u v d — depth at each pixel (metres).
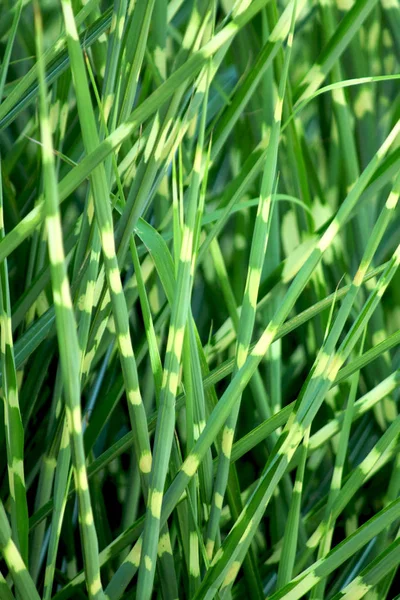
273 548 1.64
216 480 1.31
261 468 1.79
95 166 1.17
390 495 1.53
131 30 1.30
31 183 1.75
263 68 1.43
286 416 1.38
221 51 1.31
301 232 1.79
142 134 1.41
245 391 1.79
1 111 1.31
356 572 1.58
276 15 1.55
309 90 1.60
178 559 1.58
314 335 1.79
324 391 1.28
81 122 1.17
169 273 1.33
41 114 1.10
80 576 1.45
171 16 1.83
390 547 1.31
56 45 1.37
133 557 1.31
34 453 1.62
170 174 1.72
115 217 1.47
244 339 1.28
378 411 1.75
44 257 1.61
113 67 1.34
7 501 1.61
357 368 1.36
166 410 1.24
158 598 1.56
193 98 1.30
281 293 1.76
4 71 1.33
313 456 1.74
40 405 1.68
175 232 1.29
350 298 1.27
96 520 1.63
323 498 1.62
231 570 1.31
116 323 1.23
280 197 1.55
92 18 1.58
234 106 1.49
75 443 1.19
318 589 1.40
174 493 1.28
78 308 1.43
